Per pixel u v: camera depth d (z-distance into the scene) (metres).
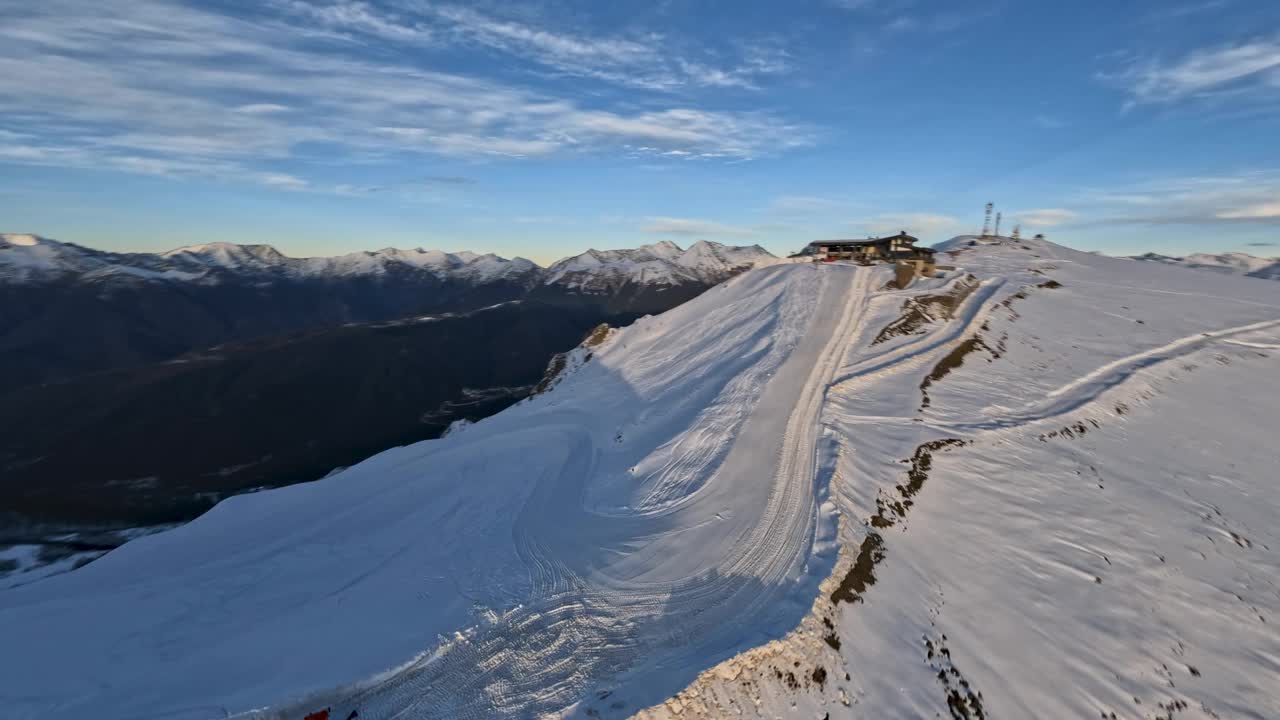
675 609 17.66
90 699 17.38
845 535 20.92
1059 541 25.53
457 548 23.91
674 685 14.55
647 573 19.59
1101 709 18.27
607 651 16.22
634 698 14.40
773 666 15.71
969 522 25.30
